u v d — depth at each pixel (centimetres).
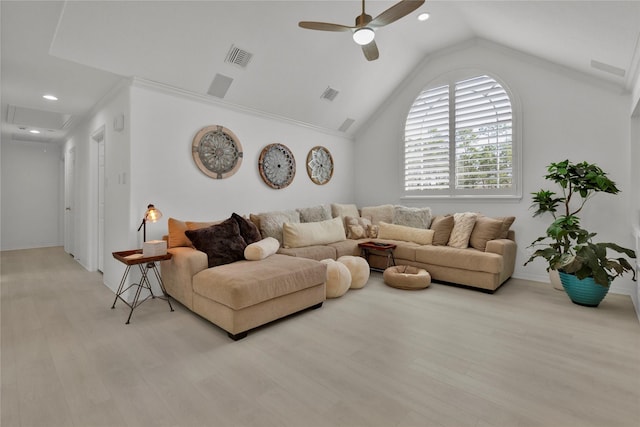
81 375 186
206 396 167
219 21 293
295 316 279
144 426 145
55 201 696
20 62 302
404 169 513
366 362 201
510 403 160
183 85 343
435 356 208
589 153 359
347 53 396
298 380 181
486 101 428
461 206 456
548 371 189
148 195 329
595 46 280
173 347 222
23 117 481
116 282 353
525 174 402
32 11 238
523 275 404
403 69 479
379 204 553
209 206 379
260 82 379
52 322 266
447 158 466
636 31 221
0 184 636
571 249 326
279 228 397
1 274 440
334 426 145
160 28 279
